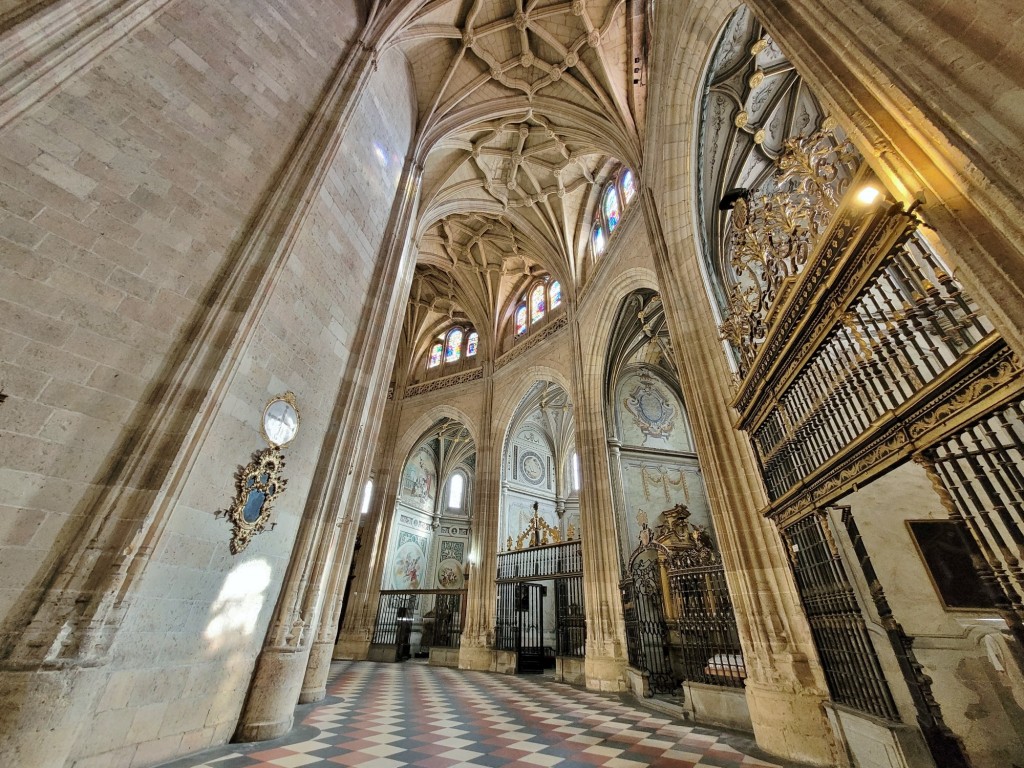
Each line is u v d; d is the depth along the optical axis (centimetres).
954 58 254
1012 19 234
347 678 1112
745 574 621
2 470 362
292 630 595
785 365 444
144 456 432
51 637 347
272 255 594
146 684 413
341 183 798
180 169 546
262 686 538
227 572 516
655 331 1653
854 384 365
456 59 1229
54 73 445
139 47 532
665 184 929
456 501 2677
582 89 1268
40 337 404
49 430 392
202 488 489
